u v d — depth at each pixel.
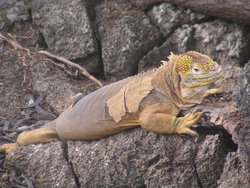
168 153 10.80
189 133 10.64
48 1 16.36
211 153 10.47
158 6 15.96
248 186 9.81
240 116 10.31
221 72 11.19
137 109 11.05
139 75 11.49
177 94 11.00
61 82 15.27
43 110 14.55
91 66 16.20
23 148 12.07
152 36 15.91
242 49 15.38
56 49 16.30
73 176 11.49
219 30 15.53
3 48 16.12
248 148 9.63
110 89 11.64
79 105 11.91
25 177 11.80
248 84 9.71
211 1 15.03
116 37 15.91
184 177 10.68
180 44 15.74
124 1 16.42
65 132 11.91
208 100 11.06
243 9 14.66
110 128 11.34
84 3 16.20
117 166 11.12
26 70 15.59
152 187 10.91
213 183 10.54
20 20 16.66
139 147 11.03
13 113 14.62
